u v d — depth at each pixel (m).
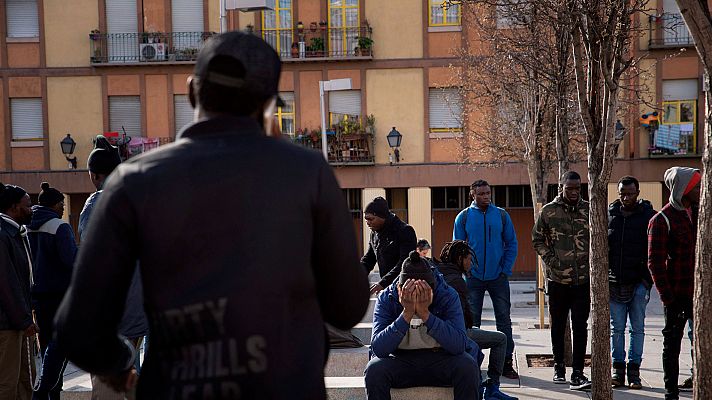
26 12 29.84
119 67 29.72
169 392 1.89
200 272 1.90
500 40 13.20
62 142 28.88
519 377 8.46
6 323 6.11
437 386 5.69
